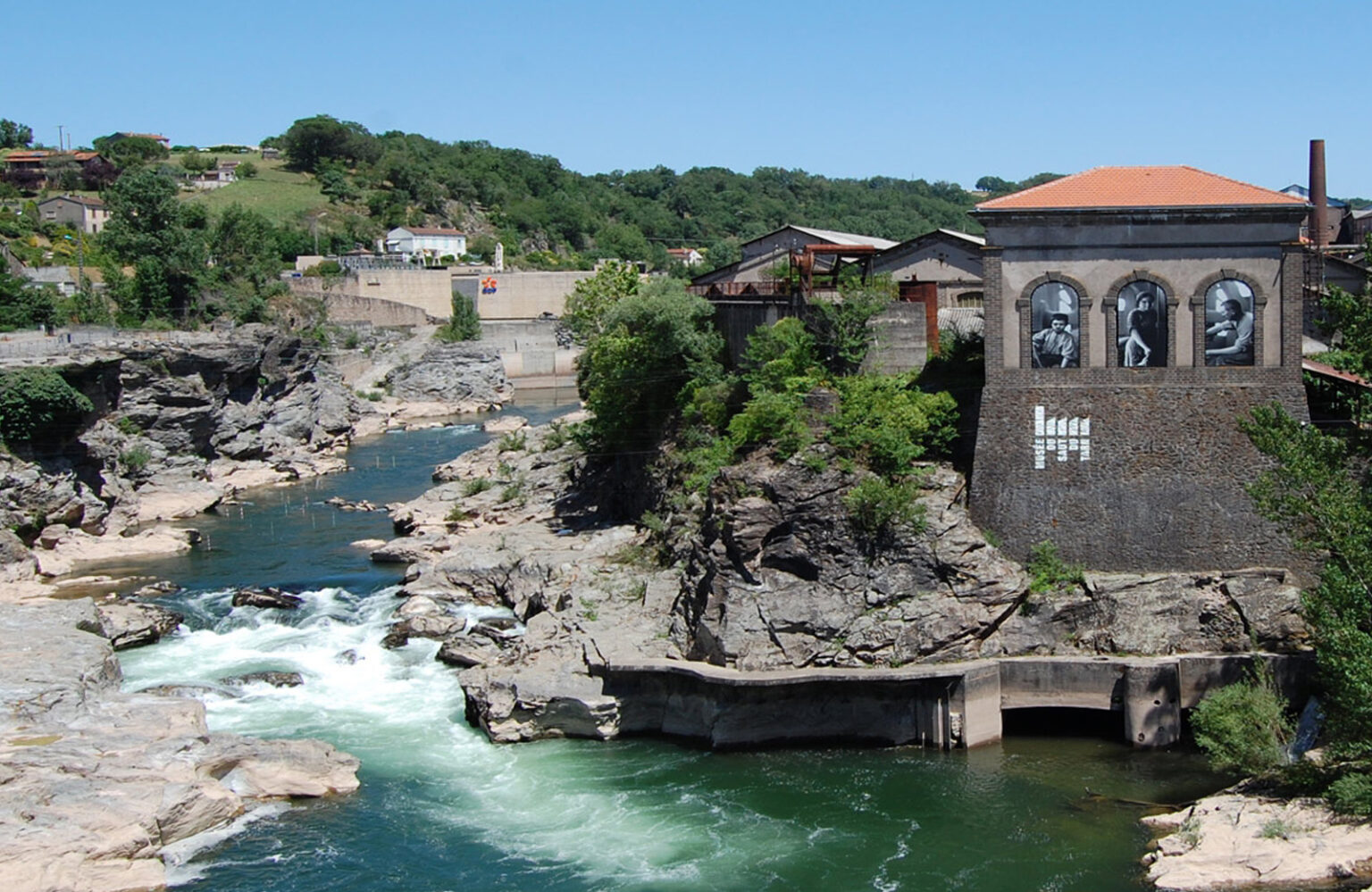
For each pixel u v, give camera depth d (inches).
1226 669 2087.8
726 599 2198.6
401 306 7726.4
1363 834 1641.2
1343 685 1742.1
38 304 5068.9
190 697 2365.9
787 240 4143.7
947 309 3174.2
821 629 2160.4
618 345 3393.2
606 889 1697.8
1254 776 1887.3
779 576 2202.3
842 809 1910.7
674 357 3289.9
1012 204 2252.7
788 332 2699.3
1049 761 2063.2
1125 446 2249.0
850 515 2196.1
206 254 6555.1
